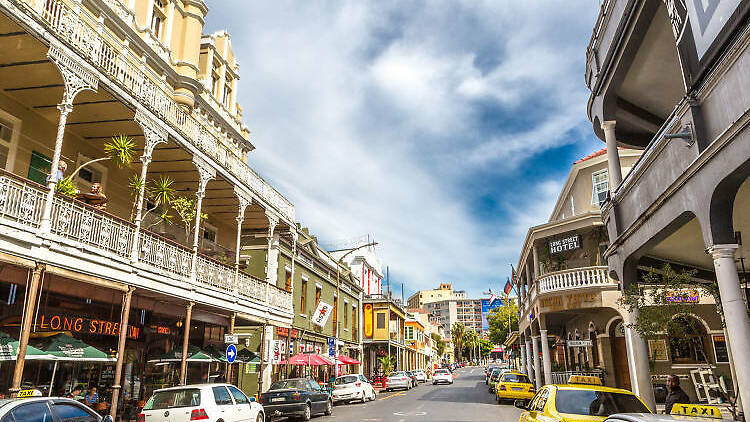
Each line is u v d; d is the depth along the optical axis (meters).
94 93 12.78
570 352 29.69
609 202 13.48
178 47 21.08
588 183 25.44
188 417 10.87
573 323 27.75
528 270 28.88
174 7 20.97
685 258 13.70
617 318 21.89
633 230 11.62
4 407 6.37
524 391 21.91
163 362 16.83
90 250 11.54
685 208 8.73
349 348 39.28
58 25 11.37
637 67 12.16
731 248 7.64
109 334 14.84
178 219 20.42
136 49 17.88
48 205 10.58
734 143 7.02
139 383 16.95
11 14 9.98
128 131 15.25
